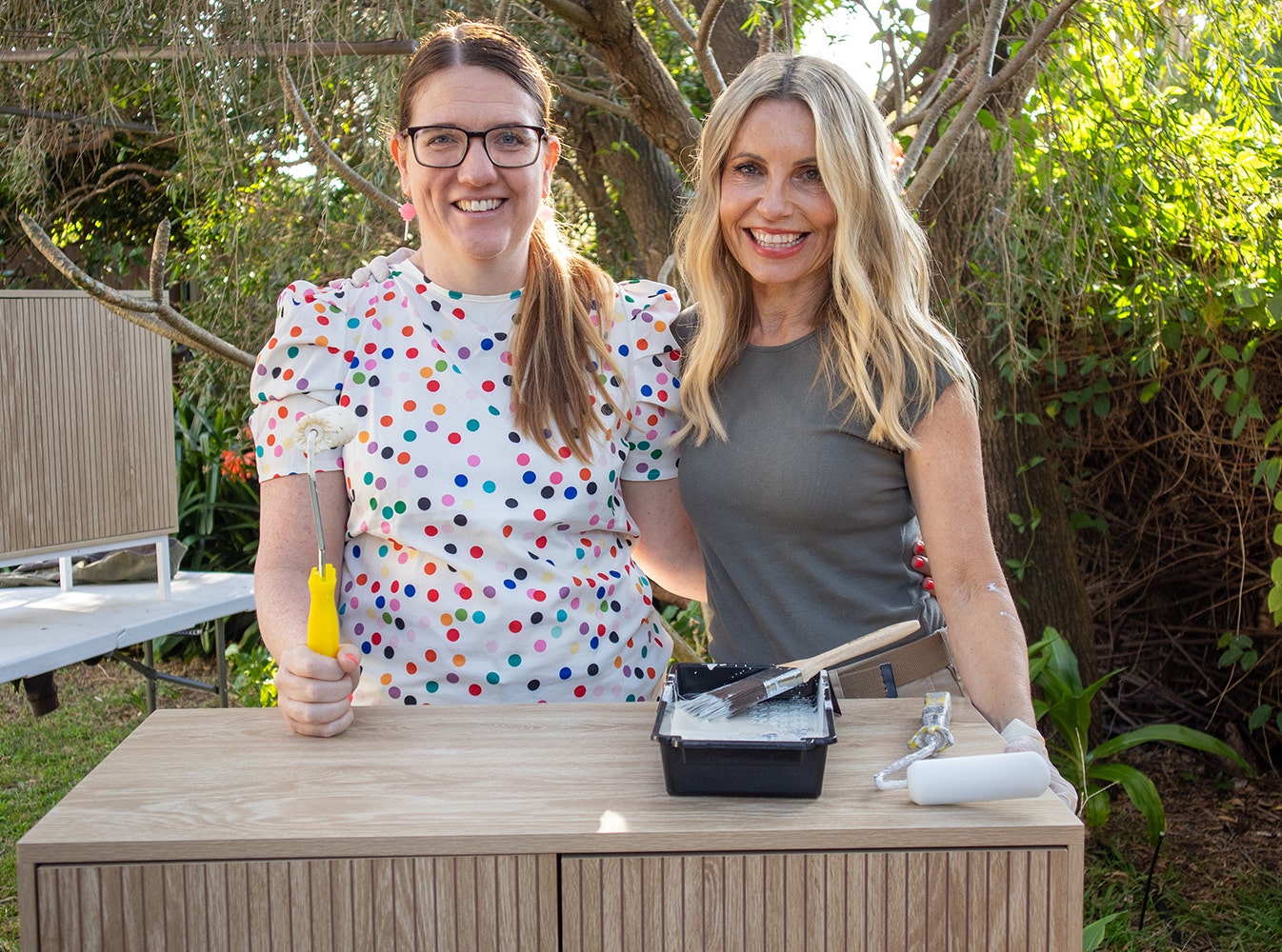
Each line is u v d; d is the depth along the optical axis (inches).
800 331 62.4
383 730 48.4
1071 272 112.0
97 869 37.9
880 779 41.8
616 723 49.3
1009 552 133.3
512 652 56.4
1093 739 140.6
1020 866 38.4
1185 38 109.0
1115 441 147.7
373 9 100.7
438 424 57.2
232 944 38.2
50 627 114.2
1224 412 137.3
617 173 142.3
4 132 121.8
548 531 57.5
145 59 92.5
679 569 68.1
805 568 60.8
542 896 38.2
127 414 116.9
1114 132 106.0
